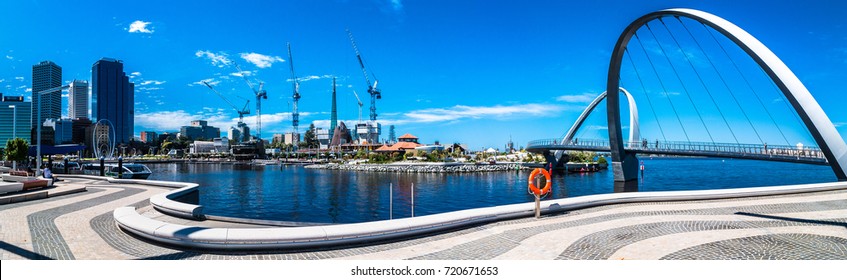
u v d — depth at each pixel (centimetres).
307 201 5841
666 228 1338
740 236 1231
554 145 11925
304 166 17638
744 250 1085
